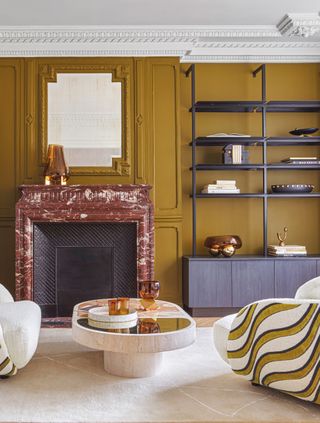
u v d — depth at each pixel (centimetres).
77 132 447
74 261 432
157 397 228
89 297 432
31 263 416
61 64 446
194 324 252
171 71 451
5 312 263
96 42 440
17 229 414
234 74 472
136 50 445
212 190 442
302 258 425
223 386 244
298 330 211
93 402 221
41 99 443
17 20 409
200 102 438
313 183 476
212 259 421
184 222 468
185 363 283
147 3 381
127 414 208
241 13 402
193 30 433
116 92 448
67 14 399
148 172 448
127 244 434
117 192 423
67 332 366
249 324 230
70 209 417
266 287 424
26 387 240
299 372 211
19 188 421
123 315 252
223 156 452
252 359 230
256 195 442
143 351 229
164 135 450
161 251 447
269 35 440
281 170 475
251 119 473
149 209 425
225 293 421
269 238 475
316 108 458
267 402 222
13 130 444
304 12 400
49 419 202
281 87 475
